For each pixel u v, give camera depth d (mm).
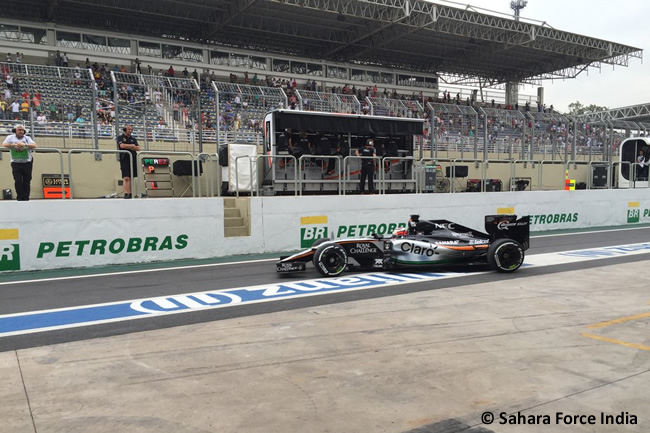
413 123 16062
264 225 11938
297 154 14688
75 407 3602
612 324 5625
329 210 12727
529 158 25734
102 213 10109
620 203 18359
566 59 37438
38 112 16031
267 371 4262
